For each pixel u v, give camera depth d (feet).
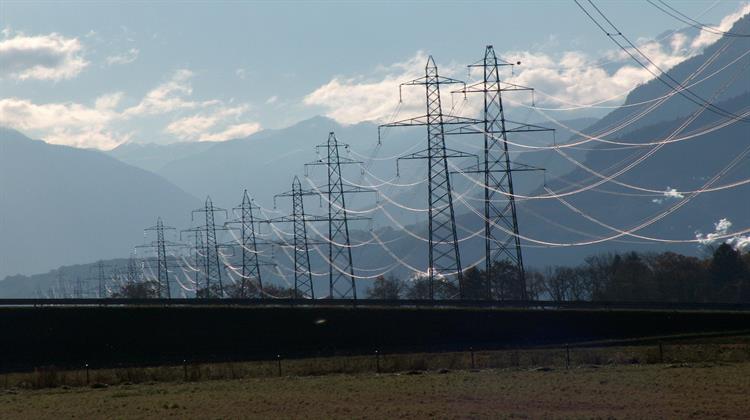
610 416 214.90
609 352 393.09
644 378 283.79
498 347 462.60
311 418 226.79
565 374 305.32
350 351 467.93
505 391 264.31
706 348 400.88
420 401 251.19
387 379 313.32
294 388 295.69
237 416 235.40
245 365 399.85
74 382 357.82
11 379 377.71
